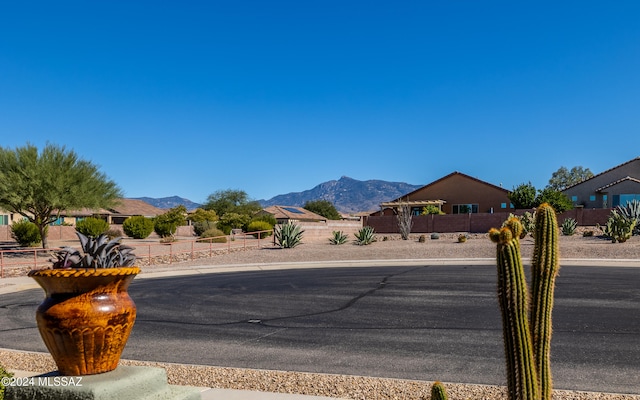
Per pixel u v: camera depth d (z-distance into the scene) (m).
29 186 32.19
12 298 17.31
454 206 56.69
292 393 6.71
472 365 7.94
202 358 8.85
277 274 23.00
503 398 6.30
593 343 9.04
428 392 6.61
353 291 16.36
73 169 33.84
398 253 29.25
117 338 5.58
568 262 23.19
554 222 4.41
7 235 47.31
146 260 30.33
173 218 63.09
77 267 5.59
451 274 19.75
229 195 108.56
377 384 6.99
